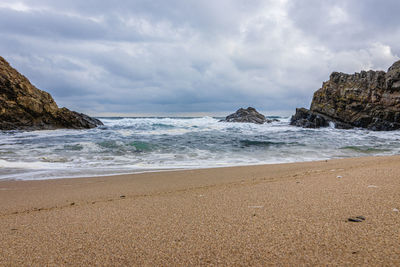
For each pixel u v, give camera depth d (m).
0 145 14.65
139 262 1.99
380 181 4.52
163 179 6.76
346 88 31.84
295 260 1.89
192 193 4.62
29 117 25.64
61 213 3.60
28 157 11.08
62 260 2.08
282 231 2.45
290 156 11.94
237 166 9.00
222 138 19.17
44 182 6.64
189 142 16.67
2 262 2.07
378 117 28.64
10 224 3.14
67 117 27.59
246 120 38.47
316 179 5.24
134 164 9.73
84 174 7.82
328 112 31.67
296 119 34.16
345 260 1.84
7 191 5.59
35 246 2.38
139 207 3.74
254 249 2.11
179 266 1.90
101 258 2.09
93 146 14.24
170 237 2.47
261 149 14.22
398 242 2.05
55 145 14.57
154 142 16.25
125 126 29.91
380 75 30.38
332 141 18.03
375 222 2.52
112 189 5.59
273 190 4.36
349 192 3.85
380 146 15.59
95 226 2.91
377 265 1.75
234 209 3.34
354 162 8.81
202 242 2.31
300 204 3.36
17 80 25.94
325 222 2.62
